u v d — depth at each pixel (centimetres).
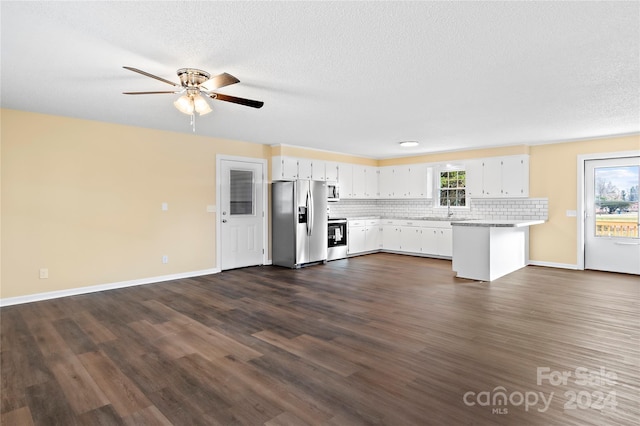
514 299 434
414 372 252
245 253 649
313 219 671
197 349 294
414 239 788
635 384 233
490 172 695
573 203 623
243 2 198
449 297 445
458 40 245
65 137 456
